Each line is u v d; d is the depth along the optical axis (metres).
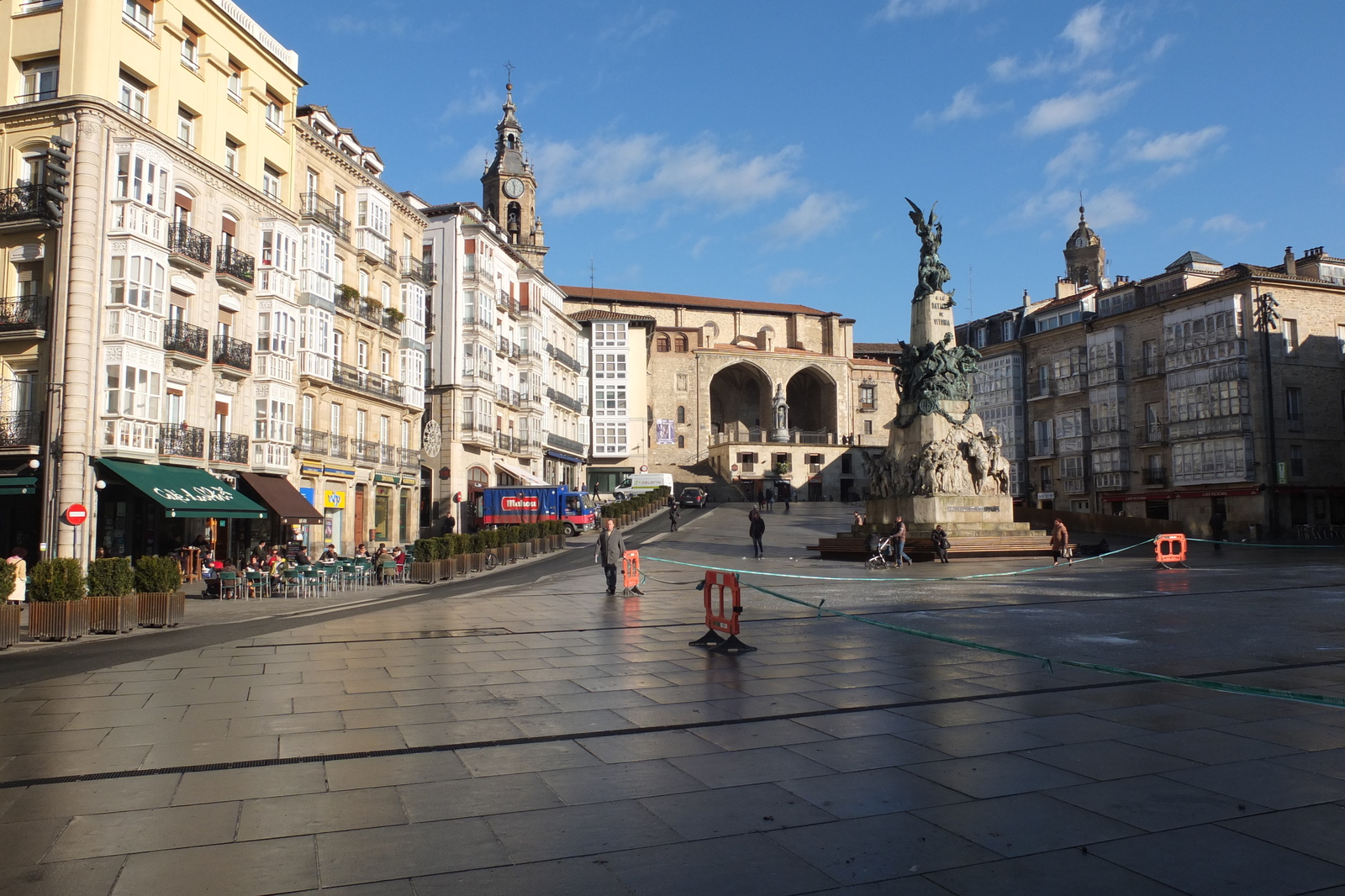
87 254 26.53
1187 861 5.18
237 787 6.69
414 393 47.03
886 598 20.36
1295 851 5.30
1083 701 9.42
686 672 11.34
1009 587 22.95
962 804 6.18
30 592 15.66
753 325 102.38
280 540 35.50
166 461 28.75
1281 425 51.16
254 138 34.69
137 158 27.70
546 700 9.67
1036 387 67.44
